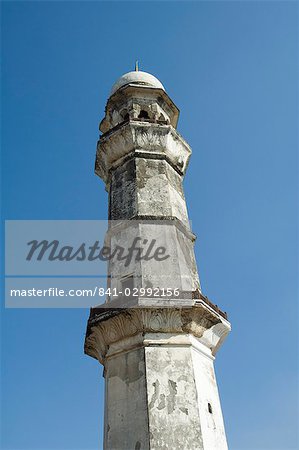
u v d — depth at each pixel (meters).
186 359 23.73
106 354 25.03
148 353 23.45
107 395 23.70
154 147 31.69
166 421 21.66
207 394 23.80
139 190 29.64
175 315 24.25
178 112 36.84
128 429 21.89
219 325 26.44
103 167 33.25
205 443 21.62
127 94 35.38
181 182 32.72
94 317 25.08
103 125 36.72
